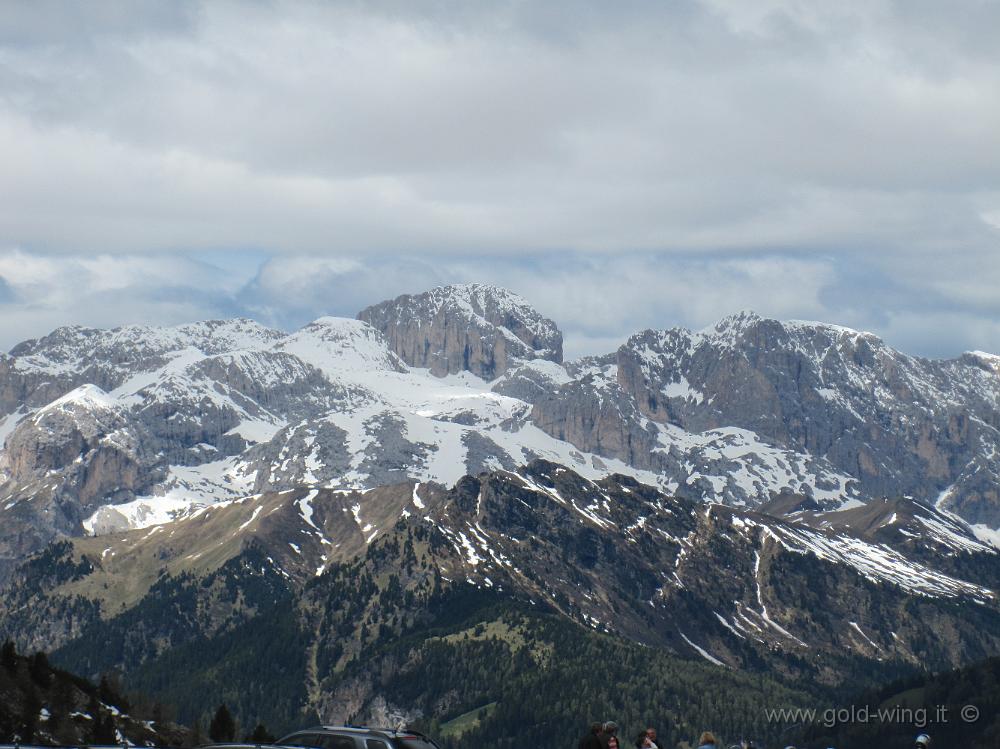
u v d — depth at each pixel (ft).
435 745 366.02
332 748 362.12
